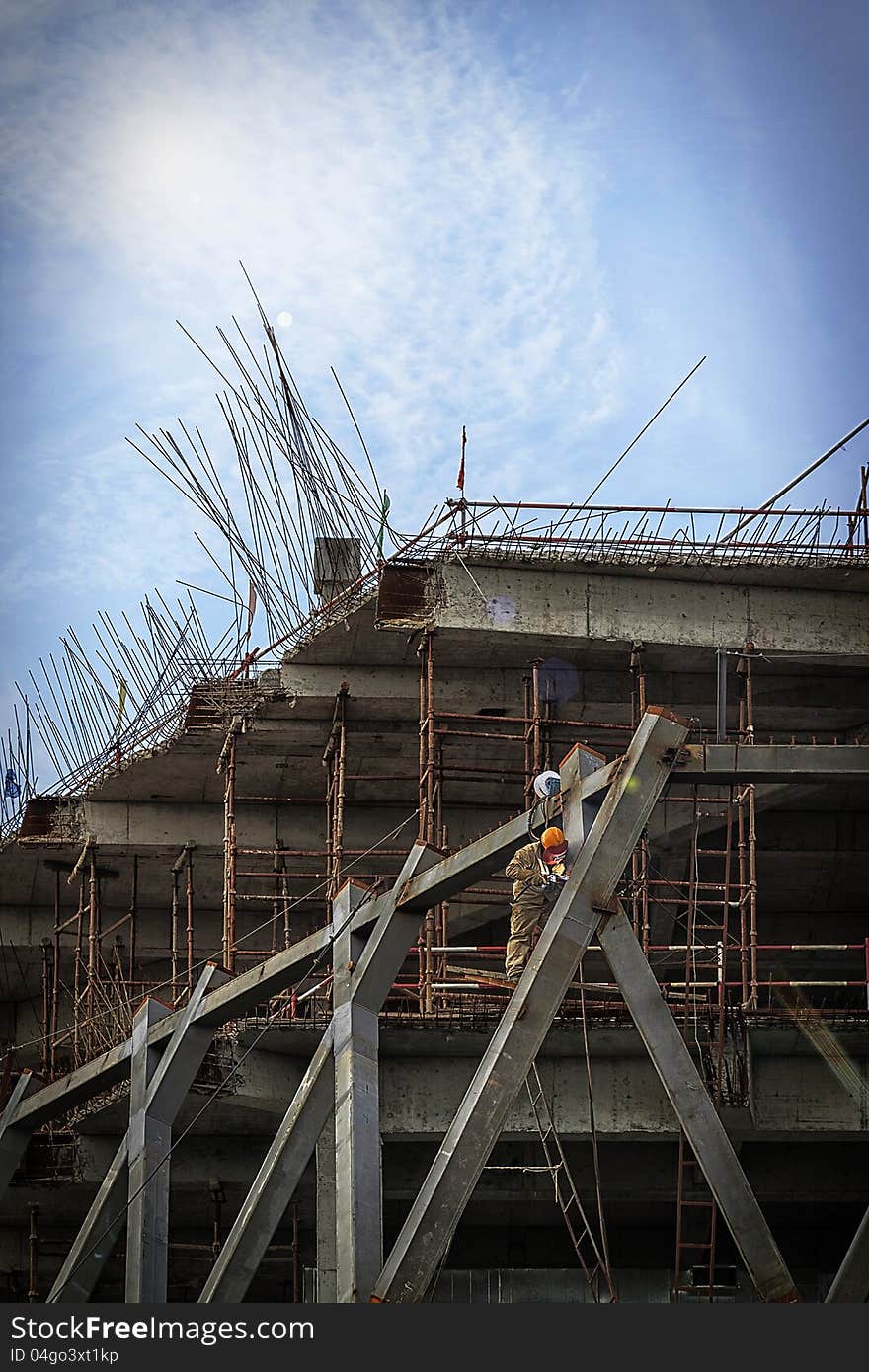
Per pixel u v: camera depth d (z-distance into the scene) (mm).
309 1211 42031
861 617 36812
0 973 49031
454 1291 39969
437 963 35625
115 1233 33031
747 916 44719
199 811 43656
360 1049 26688
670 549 35656
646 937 34469
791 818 42531
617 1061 32812
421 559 35219
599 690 38219
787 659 36500
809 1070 32562
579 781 24562
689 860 40969
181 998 35094
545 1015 22984
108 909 47719
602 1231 30297
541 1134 31844
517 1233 41000
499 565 35469
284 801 41469
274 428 37031
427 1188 22547
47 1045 44719
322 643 37344
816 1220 39812
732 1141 33031
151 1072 33812
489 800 42469
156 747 40812
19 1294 46531
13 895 47062
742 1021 32156
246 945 46844
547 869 24438
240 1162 39812
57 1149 41469
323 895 44656
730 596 36406
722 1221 39188
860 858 42719
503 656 37281
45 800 43562
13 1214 44031
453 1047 32375
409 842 43094
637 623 35875
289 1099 33906
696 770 23859
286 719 39562
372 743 40250
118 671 43625
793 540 36156
